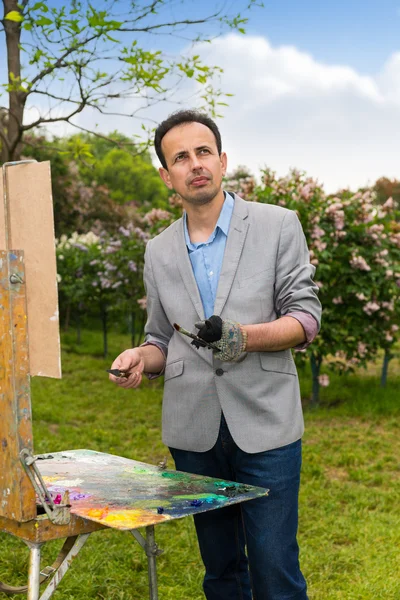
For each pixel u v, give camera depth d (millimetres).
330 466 5980
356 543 4156
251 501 2330
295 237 2410
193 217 2490
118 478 2166
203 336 2072
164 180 2631
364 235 7719
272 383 2348
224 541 2512
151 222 9617
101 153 35594
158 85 4672
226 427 2387
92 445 6605
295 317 2254
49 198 1636
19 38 5098
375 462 6094
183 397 2438
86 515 1729
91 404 8797
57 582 1788
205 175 2375
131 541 4039
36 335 1688
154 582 2270
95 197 19828
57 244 15695
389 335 8250
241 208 2467
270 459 2309
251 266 2385
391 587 3430
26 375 1676
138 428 7391
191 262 2498
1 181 1770
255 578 2361
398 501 5031
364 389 8867
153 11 4520
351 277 7664
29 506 1695
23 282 1658
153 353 2553
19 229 1725
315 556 3900
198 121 2432
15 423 1666
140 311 10977
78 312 14039
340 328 7805
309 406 8156
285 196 7629
